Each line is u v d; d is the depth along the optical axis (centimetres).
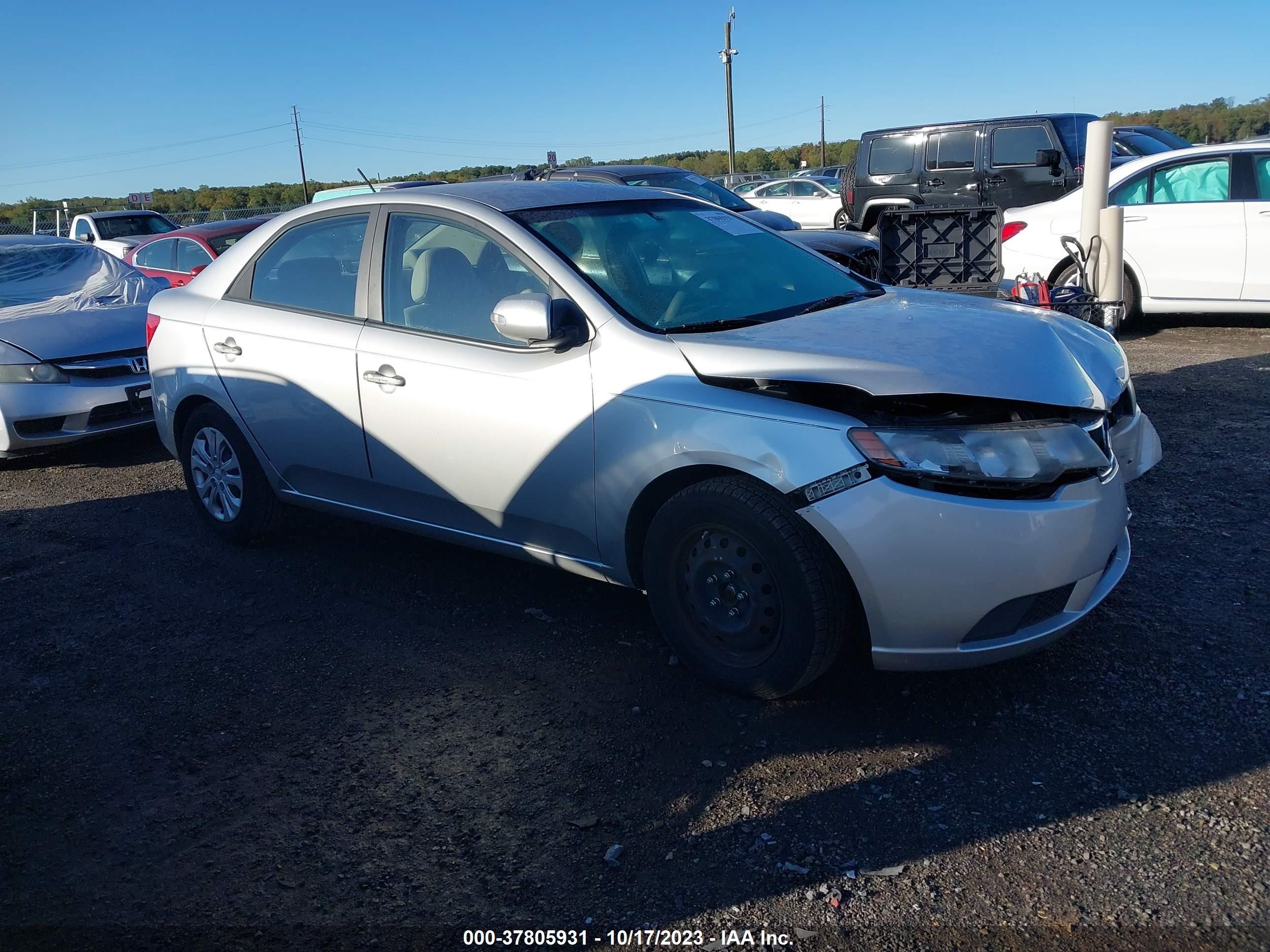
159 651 392
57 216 2844
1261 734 295
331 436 426
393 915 246
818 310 378
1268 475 510
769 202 2419
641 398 330
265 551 491
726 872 254
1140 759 288
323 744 323
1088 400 316
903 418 295
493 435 370
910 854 256
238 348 455
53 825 288
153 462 684
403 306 405
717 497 311
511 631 393
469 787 296
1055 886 242
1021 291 580
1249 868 243
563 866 260
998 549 285
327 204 445
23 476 666
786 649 309
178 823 286
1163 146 1483
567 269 362
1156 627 362
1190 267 890
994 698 325
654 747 309
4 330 663
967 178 1323
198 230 1248
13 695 364
